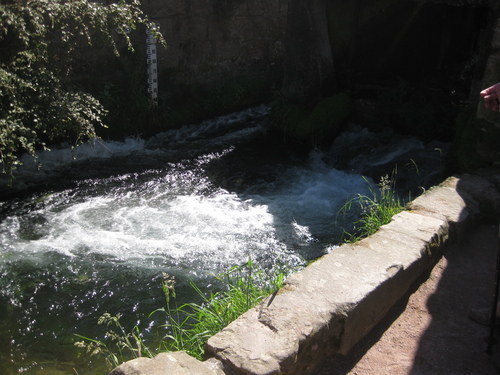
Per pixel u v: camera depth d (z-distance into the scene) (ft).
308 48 33.19
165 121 33.65
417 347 10.13
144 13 32.14
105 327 16.14
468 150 20.29
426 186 26.84
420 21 36.06
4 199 24.59
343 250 11.56
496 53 19.31
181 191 26.30
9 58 21.99
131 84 31.78
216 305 11.54
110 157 30.07
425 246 12.09
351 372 9.48
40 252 20.24
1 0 23.26
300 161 30.58
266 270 19.12
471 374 9.44
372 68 37.78
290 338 8.71
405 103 31.37
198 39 35.09
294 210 24.52
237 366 8.16
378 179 28.22
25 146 20.86
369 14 35.27
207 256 20.22
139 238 21.49
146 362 8.08
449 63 34.88
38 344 15.44
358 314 9.77
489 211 14.98
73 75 29.78
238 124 35.83
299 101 34.30
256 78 38.50
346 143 32.32
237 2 35.99
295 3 33.09
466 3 26.40
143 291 17.92
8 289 17.93
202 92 35.96
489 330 10.58
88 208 24.04
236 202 25.22
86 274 18.89
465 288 12.03
